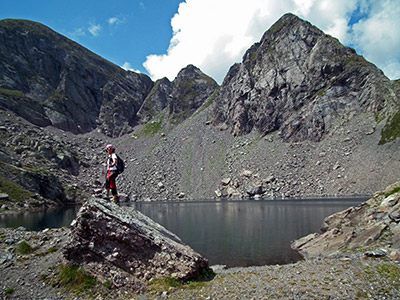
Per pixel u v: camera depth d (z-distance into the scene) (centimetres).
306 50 16975
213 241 3844
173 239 1861
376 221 2362
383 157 10400
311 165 12344
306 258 2755
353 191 9781
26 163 10912
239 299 1259
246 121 17475
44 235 2050
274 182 12162
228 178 13400
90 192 12038
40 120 18050
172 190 13812
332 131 13512
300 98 15762
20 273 1570
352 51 15912
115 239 1599
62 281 1481
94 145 19312
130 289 1467
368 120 12800
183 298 1320
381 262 1512
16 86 19162
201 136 18600
